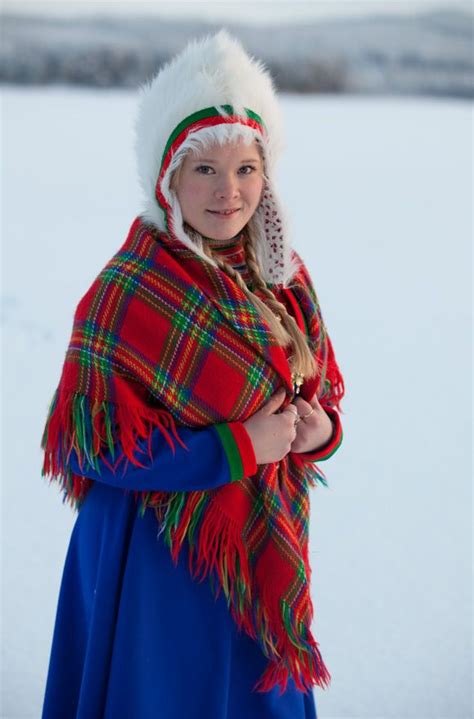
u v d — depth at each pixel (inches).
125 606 81.4
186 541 81.3
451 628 130.1
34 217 449.7
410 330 274.5
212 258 81.9
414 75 2401.6
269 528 82.8
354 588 138.9
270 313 82.0
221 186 77.0
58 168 627.2
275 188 82.4
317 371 88.8
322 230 438.9
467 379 233.0
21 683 116.6
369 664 122.0
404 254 390.3
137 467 76.0
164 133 76.9
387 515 161.0
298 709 90.9
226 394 78.7
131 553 81.4
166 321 77.9
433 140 867.4
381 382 228.4
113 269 79.1
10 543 149.3
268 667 85.0
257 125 78.0
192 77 76.0
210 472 77.0
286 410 83.0
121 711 82.1
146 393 79.1
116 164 653.3
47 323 269.4
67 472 81.5
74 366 77.5
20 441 188.9
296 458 90.0
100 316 77.7
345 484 172.4
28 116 1016.9
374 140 858.8
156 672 81.7
